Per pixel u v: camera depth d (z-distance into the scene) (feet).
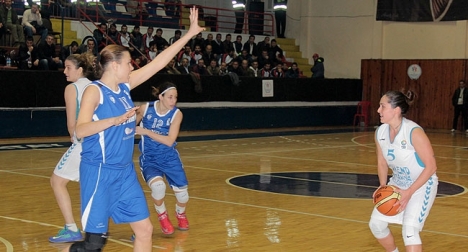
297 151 55.42
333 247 21.47
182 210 23.82
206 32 88.22
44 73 62.13
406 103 16.83
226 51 81.97
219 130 76.48
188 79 72.95
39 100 61.98
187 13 93.25
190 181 37.06
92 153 14.57
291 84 83.61
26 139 60.34
